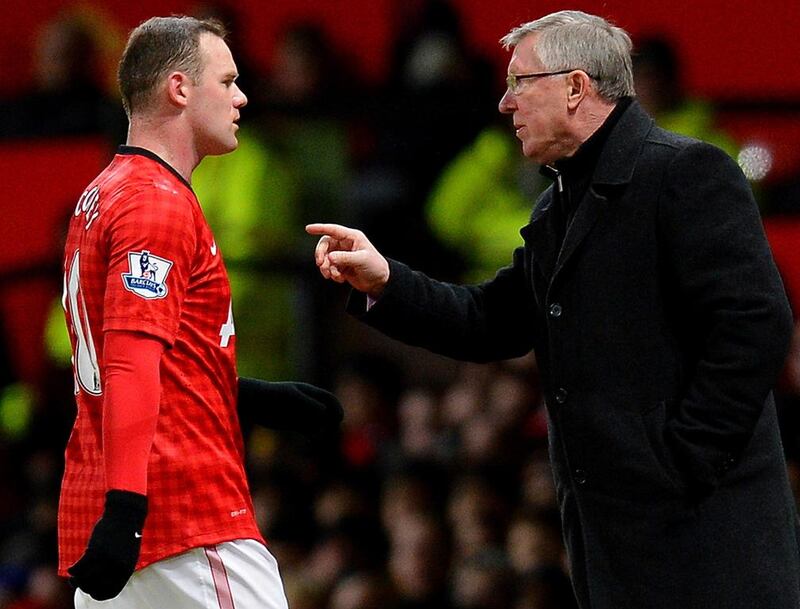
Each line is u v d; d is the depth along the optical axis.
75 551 14.76
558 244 15.99
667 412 15.30
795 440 25.69
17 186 31.66
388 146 28.50
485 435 27.25
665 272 15.31
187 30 15.12
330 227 16.45
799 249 27.58
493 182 28.17
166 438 14.52
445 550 26.38
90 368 14.75
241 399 16.52
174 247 14.33
